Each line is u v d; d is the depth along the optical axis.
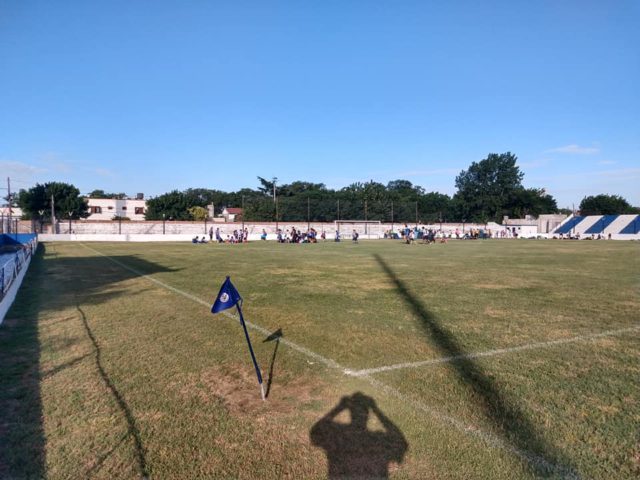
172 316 8.95
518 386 5.09
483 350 6.52
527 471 3.41
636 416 4.34
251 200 92.06
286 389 5.07
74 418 4.34
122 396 4.87
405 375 5.48
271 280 14.55
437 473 3.39
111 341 7.07
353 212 67.75
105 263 21.00
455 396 4.82
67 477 3.38
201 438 3.95
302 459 3.61
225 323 8.32
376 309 9.61
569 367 5.76
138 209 87.75
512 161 95.12
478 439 3.88
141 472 3.44
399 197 87.81
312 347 6.70
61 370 5.70
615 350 6.53
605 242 47.72
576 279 14.78
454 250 32.41
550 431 4.03
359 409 4.52
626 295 11.48
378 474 3.39
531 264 20.59
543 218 84.00
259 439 3.93
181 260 22.84
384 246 38.72
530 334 7.45
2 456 3.66
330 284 13.58
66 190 68.62
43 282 14.16
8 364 5.94
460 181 101.31
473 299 10.86
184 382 5.30
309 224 61.97
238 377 5.47
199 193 121.94
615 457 3.61
